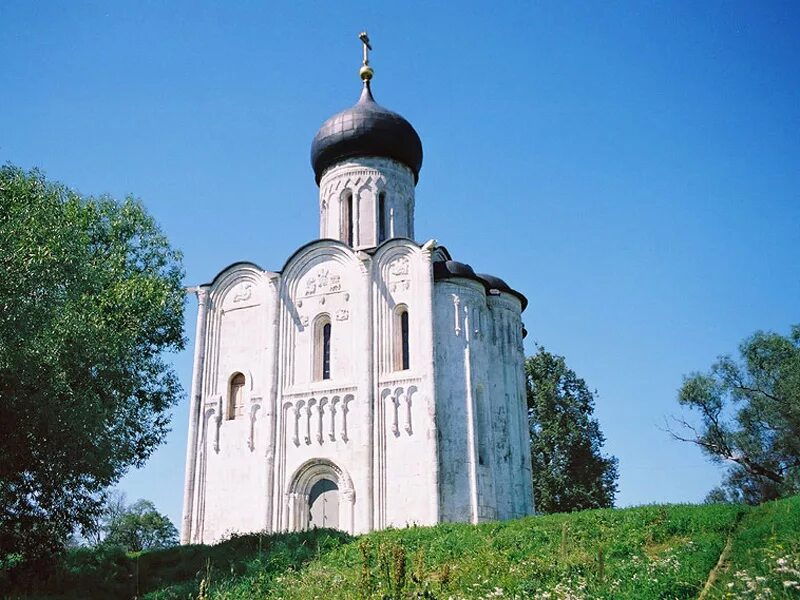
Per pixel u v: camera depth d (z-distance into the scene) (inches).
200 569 980.6
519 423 1453.0
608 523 922.1
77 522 948.0
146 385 1355.8
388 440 1315.2
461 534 968.9
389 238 1498.5
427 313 1354.6
